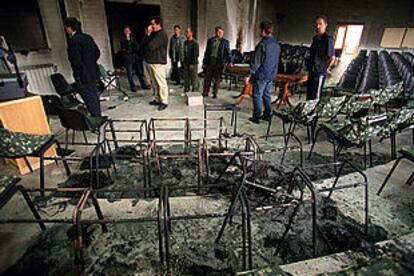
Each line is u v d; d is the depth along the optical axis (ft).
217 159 9.20
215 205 6.74
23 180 7.88
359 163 9.06
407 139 11.07
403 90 12.50
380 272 3.23
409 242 5.14
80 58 10.52
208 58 16.79
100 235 5.72
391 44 32.30
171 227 5.97
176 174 8.36
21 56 13.96
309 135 11.30
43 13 14.90
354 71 18.08
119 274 4.86
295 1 39.19
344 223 6.07
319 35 12.01
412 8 30.60
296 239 5.65
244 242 4.55
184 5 23.91
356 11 34.81
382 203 6.70
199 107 15.39
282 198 6.60
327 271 4.60
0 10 12.60
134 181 7.97
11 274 4.85
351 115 10.61
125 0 20.43
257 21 35.94
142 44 15.35
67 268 4.97
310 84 12.96
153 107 15.23
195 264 5.07
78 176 8.13
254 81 12.20
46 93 14.99
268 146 10.43
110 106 15.31
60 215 6.32
